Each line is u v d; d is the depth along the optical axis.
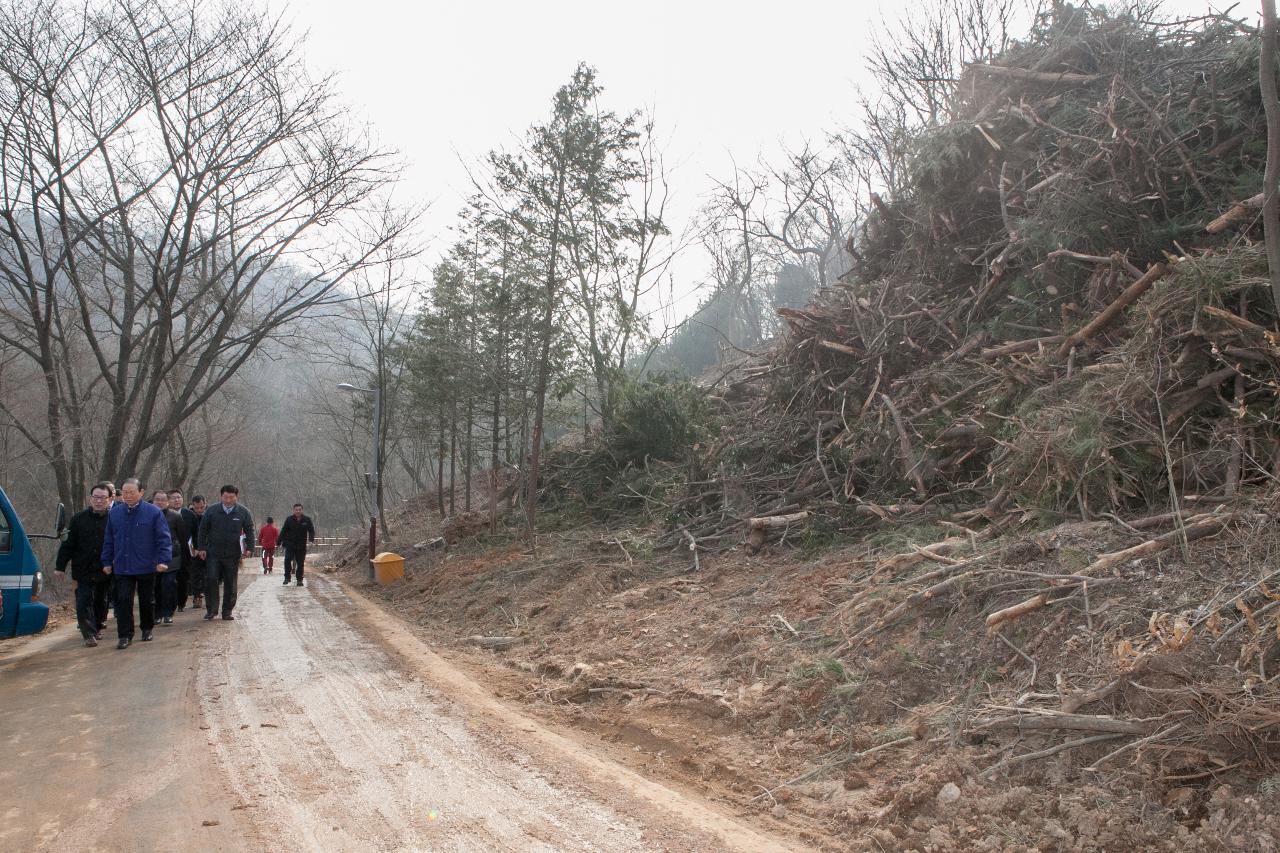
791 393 12.07
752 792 4.60
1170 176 8.65
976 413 8.42
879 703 5.11
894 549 7.52
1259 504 5.11
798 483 10.28
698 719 5.71
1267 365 6.03
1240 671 3.91
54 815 4.24
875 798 4.20
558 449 18.73
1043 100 10.77
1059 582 5.10
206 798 4.45
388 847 3.83
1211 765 3.66
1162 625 4.25
